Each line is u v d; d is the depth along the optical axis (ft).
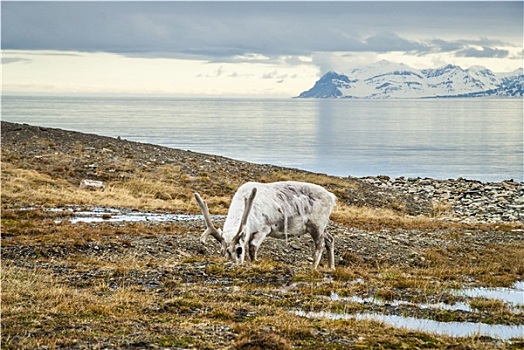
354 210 125.29
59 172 135.03
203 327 38.32
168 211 106.22
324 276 55.93
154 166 151.64
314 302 46.19
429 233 93.56
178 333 36.88
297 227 61.93
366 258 73.97
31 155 149.38
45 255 62.75
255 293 47.75
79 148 164.86
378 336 38.06
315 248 63.31
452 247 82.07
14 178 120.98
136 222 88.74
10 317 37.91
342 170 357.20
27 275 50.72
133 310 41.45
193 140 575.79
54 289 45.01
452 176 323.37
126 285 49.65
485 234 96.22
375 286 52.60
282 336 37.14
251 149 499.10
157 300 44.04
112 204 109.19
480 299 49.78
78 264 56.70
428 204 145.89
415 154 481.87
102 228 79.15
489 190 165.58
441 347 36.99
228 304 43.86
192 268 54.44
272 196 60.54
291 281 53.21
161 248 69.15
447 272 62.54
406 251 78.28
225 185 139.33
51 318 38.34
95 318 39.04
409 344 37.01
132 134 635.66
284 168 175.42
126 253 65.87
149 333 36.60
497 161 421.18
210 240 74.43
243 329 37.68
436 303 48.80
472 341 38.11
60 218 91.81
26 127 190.49
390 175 327.88
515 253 81.76
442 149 533.14
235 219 58.44
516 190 166.40
